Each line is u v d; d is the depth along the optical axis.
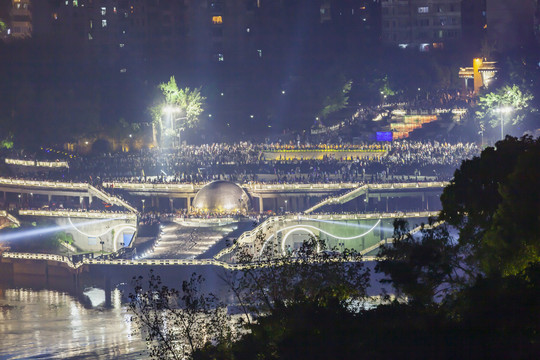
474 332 50.31
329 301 60.62
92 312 148.75
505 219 67.44
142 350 122.81
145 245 175.75
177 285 157.12
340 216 176.75
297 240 176.38
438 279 69.25
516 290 51.84
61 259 172.75
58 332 136.75
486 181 74.69
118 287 161.12
